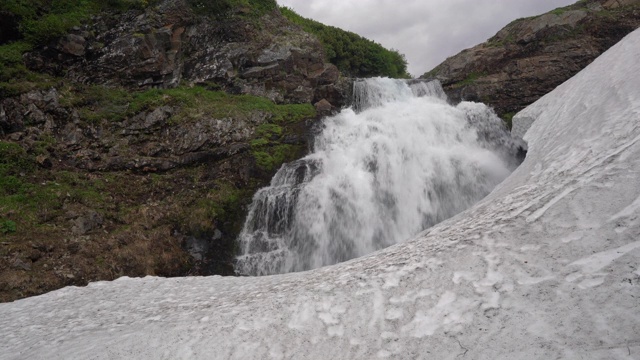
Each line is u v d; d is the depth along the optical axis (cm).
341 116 1469
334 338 274
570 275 236
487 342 223
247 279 582
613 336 193
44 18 1229
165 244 1016
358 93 1733
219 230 1112
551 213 290
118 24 1368
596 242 245
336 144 1320
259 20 1747
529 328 219
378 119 1423
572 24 1795
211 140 1243
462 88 1891
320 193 1127
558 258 251
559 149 469
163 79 1366
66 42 1218
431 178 1225
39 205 920
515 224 301
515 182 479
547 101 1012
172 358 297
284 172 1215
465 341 230
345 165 1221
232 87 1508
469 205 1191
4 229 828
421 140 1316
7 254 792
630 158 292
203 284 582
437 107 1552
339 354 260
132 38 1321
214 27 1582
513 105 1775
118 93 1258
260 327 306
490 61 1927
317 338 279
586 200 279
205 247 1079
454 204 1196
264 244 1130
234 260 1093
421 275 296
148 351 313
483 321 237
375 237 1138
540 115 956
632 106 396
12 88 1045
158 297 536
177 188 1135
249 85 1538
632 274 213
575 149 405
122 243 955
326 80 1725
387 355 245
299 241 1114
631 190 262
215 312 359
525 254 268
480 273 271
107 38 1327
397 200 1205
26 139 1019
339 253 1097
